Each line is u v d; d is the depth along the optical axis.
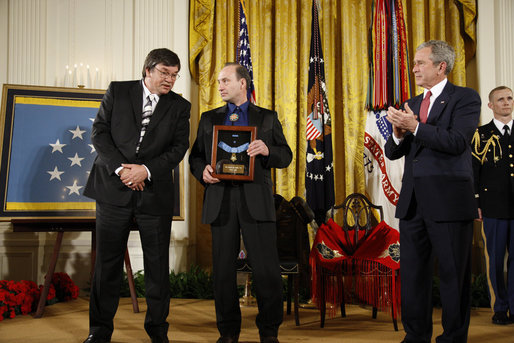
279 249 3.85
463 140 2.10
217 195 2.50
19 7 4.72
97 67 4.87
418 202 2.23
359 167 4.86
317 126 4.78
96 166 2.56
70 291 4.11
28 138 3.68
